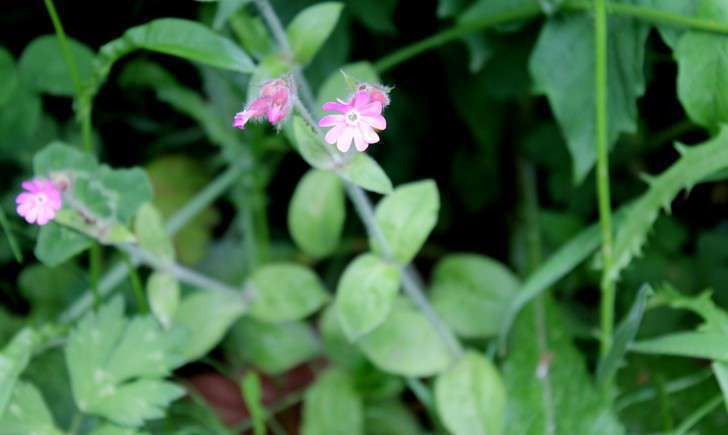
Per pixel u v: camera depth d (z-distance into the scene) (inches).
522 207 31.6
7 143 29.8
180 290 31.0
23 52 30.2
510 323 28.3
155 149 32.3
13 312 29.8
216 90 30.7
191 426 27.9
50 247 26.4
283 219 32.8
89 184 26.2
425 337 27.8
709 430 27.6
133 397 26.1
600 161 26.6
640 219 26.7
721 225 30.3
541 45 27.4
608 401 27.3
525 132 31.9
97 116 31.5
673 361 28.7
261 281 28.8
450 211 32.8
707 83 26.1
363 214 26.3
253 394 28.0
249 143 30.6
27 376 28.3
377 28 30.1
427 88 32.4
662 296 27.2
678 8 26.5
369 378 28.9
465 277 29.2
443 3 29.0
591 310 30.2
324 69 30.4
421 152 33.0
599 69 26.2
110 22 30.8
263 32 27.5
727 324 26.3
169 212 31.8
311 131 24.8
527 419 27.5
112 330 26.5
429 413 29.5
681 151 26.2
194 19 30.5
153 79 30.9
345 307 26.4
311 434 28.8
